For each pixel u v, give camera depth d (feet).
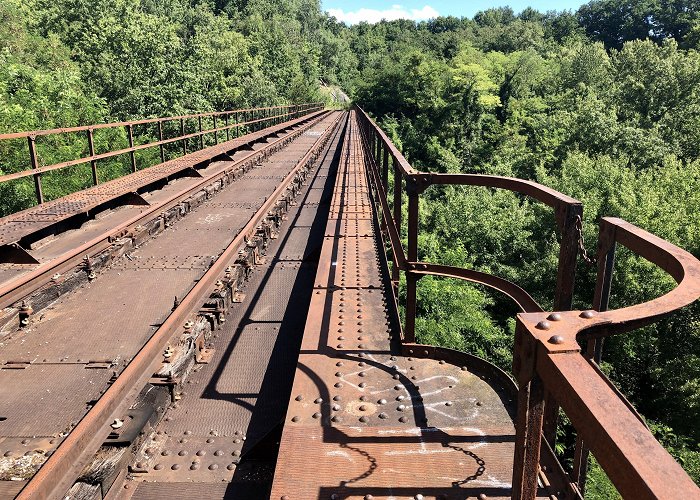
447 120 202.59
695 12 349.41
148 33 80.02
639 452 2.91
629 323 4.39
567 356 3.95
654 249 6.15
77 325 15.11
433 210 113.50
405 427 8.60
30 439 10.07
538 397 4.51
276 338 15.72
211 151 44.60
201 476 9.85
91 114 58.29
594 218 90.58
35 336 14.44
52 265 17.30
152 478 9.75
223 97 127.95
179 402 12.30
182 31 200.23
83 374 12.53
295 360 14.39
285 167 49.19
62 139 50.83
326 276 15.89
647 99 162.71
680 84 159.74
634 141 137.90
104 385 12.04
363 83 254.27
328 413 8.99
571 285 7.84
